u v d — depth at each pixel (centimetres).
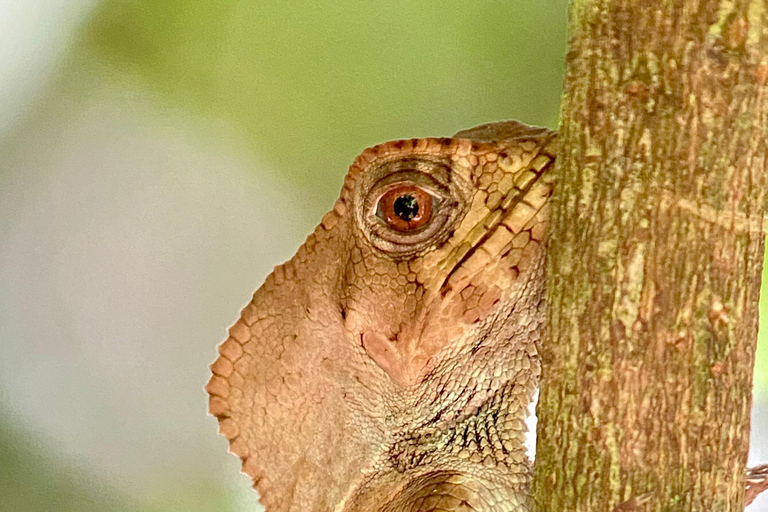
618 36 21
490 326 24
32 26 28
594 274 21
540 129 25
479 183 24
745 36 21
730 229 21
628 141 21
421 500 25
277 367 25
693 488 21
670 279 21
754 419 27
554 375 22
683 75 21
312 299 25
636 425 21
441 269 24
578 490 21
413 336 24
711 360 21
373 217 24
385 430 25
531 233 24
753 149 21
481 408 25
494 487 25
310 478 25
